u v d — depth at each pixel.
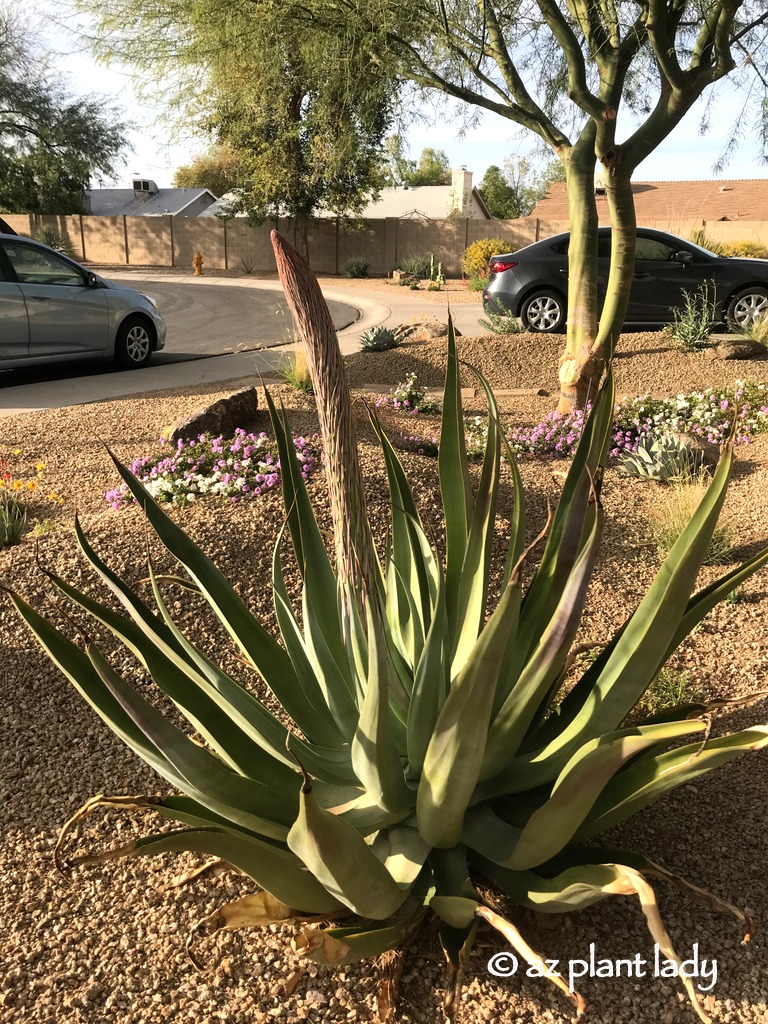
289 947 2.47
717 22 7.13
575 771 1.84
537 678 2.13
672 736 1.76
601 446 2.47
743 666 4.00
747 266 14.59
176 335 17.86
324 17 8.71
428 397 10.50
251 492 5.52
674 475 6.68
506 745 2.23
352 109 9.68
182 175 63.34
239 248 38.91
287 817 2.17
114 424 8.66
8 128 40.72
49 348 11.39
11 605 4.33
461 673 1.83
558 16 7.26
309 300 1.56
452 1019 2.00
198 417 7.22
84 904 2.71
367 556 1.79
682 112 7.48
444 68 9.01
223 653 4.15
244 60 9.78
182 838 1.82
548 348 12.71
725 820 2.97
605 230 14.45
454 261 35.94
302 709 2.47
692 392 10.43
